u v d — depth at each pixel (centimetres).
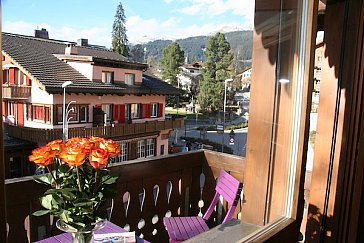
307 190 218
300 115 141
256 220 163
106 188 98
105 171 97
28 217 102
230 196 203
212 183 253
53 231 112
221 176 229
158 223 222
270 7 147
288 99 150
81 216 94
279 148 154
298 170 142
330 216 201
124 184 192
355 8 181
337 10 186
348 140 194
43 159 79
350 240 223
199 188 260
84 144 91
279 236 136
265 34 150
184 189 246
